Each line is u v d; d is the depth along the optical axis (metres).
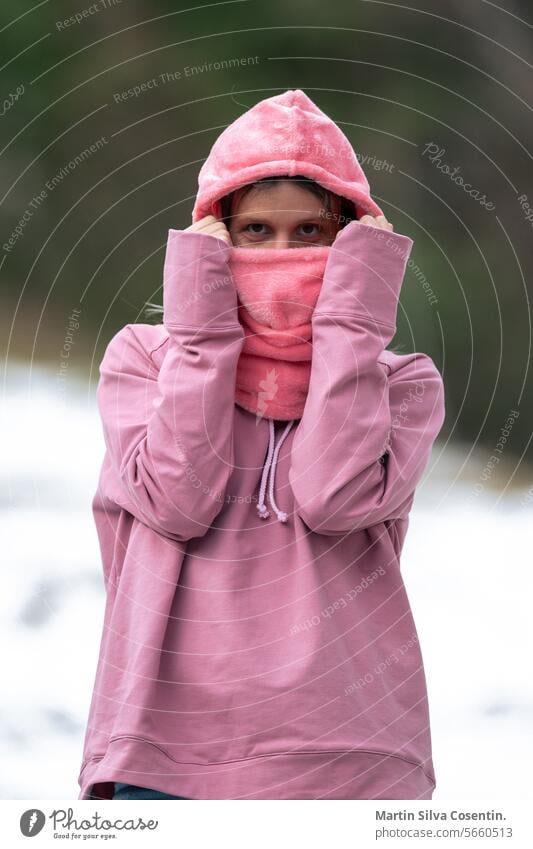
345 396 4.86
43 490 12.11
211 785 4.62
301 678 4.65
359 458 4.82
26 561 10.86
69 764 8.07
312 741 4.61
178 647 4.78
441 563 12.19
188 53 21.69
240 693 4.67
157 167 21.16
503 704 9.28
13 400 13.96
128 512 5.12
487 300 18.61
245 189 5.13
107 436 5.15
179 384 4.84
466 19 21.20
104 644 5.06
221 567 4.86
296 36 21.66
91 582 10.70
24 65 21.06
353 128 21.09
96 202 20.48
